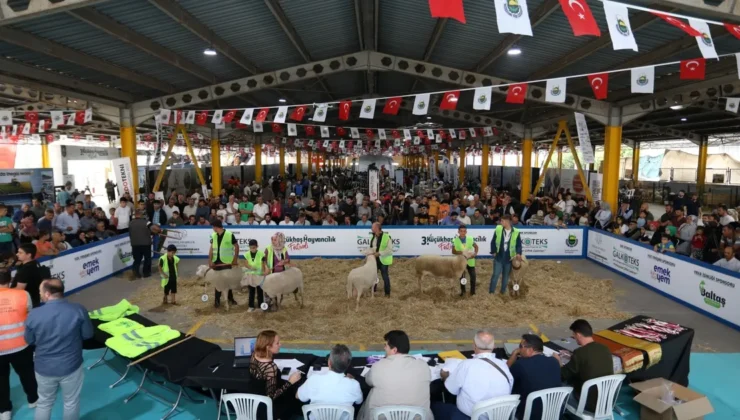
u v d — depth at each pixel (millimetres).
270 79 14406
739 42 9367
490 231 13266
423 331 7715
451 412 4453
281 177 35375
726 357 6852
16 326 5035
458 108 21875
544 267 12273
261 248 13156
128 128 15727
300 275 8586
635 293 10125
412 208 15664
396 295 9617
